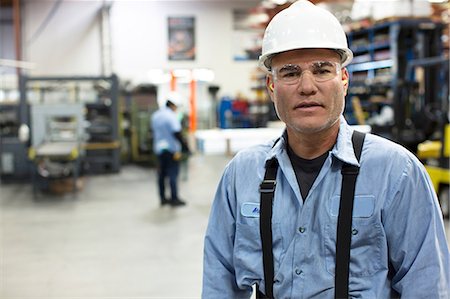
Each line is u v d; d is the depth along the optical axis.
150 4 13.19
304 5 1.23
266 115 12.36
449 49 7.46
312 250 1.18
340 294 1.15
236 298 1.38
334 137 1.23
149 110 10.94
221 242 1.36
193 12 13.40
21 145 9.06
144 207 6.61
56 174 7.61
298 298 1.19
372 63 8.40
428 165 5.61
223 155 11.95
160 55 13.34
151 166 10.77
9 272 4.08
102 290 3.65
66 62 12.96
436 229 1.17
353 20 8.65
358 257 1.15
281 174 1.25
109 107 9.72
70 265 4.25
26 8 12.77
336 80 1.17
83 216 6.16
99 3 12.92
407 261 1.16
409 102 6.69
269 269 1.22
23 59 12.84
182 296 3.53
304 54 1.17
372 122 8.11
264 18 11.45
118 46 13.12
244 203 1.26
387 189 1.15
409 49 7.64
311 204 1.20
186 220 5.82
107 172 9.84
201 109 13.18
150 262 4.30
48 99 10.45
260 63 1.28
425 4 7.55
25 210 6.61
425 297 1.13
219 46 13.59
